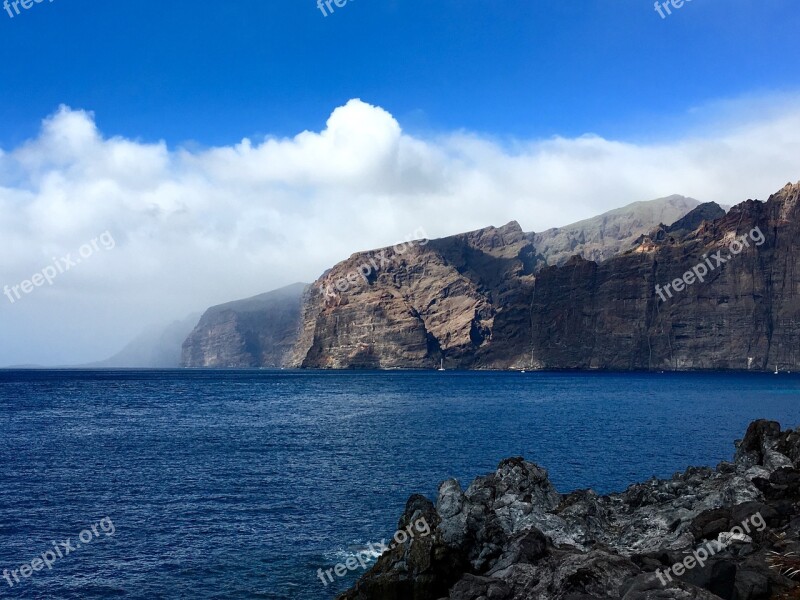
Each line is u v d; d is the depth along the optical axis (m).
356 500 42.62
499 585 15.66
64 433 83.19
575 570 15.02
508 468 25.20
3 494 44.88
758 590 13.73
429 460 59.25
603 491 45.25
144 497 43.69
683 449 65.88
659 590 12.88
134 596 26.55
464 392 197.25
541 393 191.25
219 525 36.62
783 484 22.56
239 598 26.30
